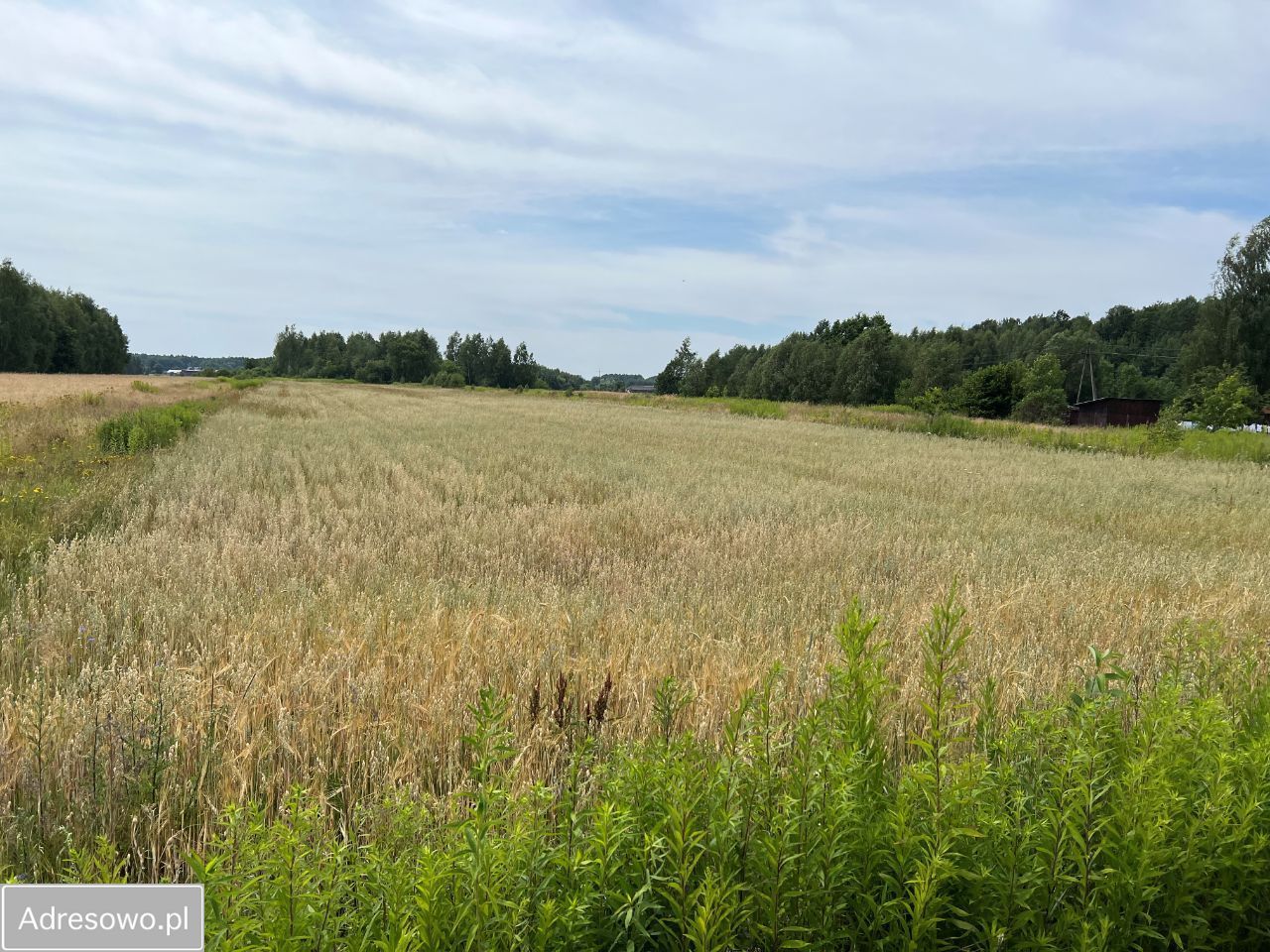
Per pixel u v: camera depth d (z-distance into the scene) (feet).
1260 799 8.54
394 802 9.24
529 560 26.71
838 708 9.36
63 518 28.58
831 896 7.69
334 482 43.14
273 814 10.54
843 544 29.07
